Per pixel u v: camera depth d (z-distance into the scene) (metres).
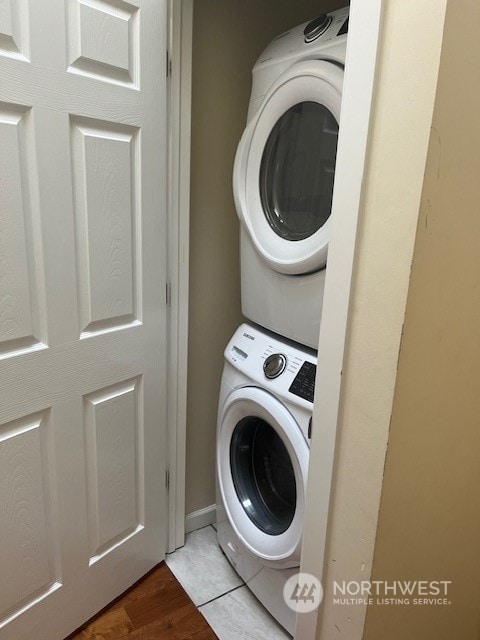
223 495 1.49
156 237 1.34
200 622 1.42
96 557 1.38
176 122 1.35
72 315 1.16
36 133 1.00
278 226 1.32
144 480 1.48
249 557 1.45
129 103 1.17
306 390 1.16
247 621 1.42
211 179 1.54
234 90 1.52
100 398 1.29
